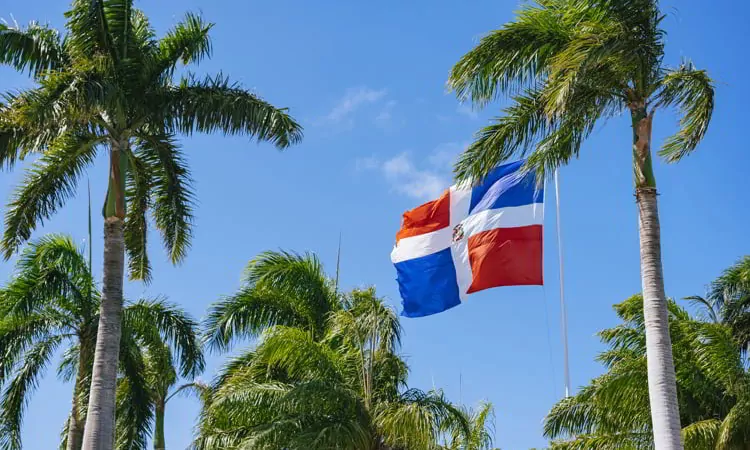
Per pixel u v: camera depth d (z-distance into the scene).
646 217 16.73
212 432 21.55
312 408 20.28
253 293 24.14
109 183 19.88
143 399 23.83
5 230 20.06
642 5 16.73
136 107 20.09
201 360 24.08
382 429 20.30
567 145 17.64
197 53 20.75
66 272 23.67
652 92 17.02
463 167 18.00
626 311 23.66
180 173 21.48
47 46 19.88
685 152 17.41
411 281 25.86
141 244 21.88
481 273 24.47
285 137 20.19
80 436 22.92
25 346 23.56
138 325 23.75
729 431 20.67
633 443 22.00
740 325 24.69
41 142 19.19
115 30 20.12
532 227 24.44
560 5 17.84
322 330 23.83
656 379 16.06
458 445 21.45
